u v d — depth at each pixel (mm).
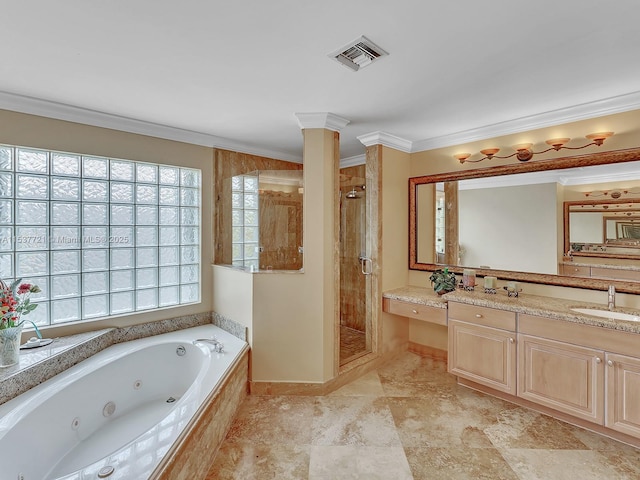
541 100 2295
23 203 2336
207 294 3293
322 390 2627
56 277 2477
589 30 1469
